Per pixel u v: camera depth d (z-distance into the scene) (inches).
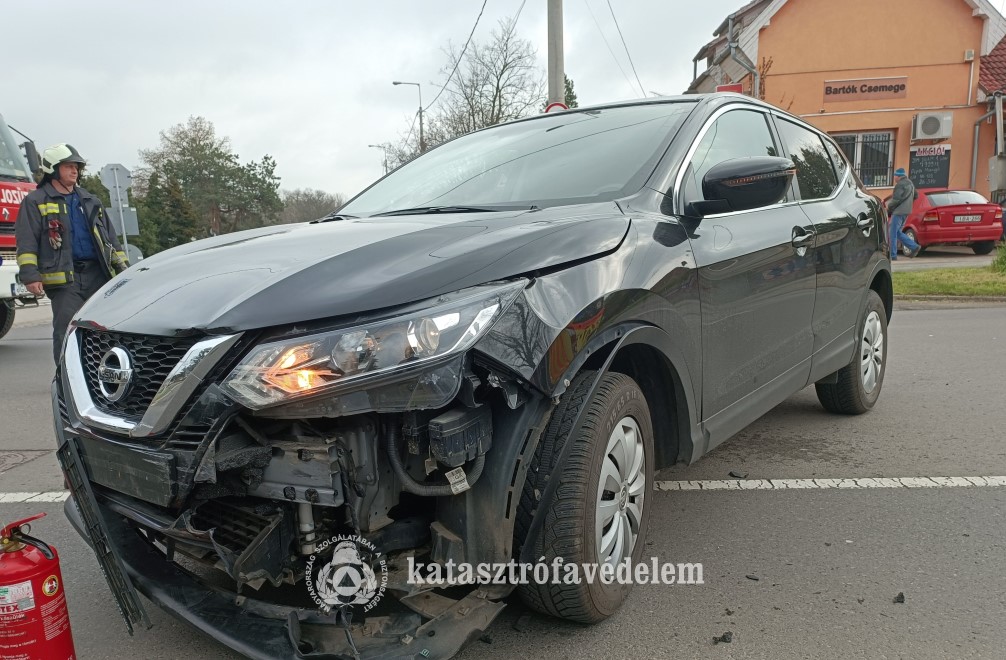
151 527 80.1
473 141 151.2
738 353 121.2
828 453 163.9
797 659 88.1
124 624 99.5
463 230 89.9
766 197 105.0
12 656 75.9
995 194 737.6
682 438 109.2
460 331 73.1
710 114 130.9
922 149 752.3
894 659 87.7
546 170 123.3
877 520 128.0
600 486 89.7
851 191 181.5
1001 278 429.4
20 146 331.6
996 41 722.2
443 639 75.8
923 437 173.5
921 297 405.7
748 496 140.1
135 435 77.9
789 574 109.1
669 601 101.8
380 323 71.9
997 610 98.2
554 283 83.6
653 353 101.7
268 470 76.2
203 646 93.8
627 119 132.8
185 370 74.3
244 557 73.9
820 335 154.6
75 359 91.1
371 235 92.7
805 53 753.6
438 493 75.9
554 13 469.1
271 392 70.4
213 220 3097.9
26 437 197.2
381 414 75.4
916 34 737.0
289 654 73.9
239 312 74.1
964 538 120.3
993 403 200.1
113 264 242.8
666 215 109.2
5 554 76.0
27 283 224.7
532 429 79.5
